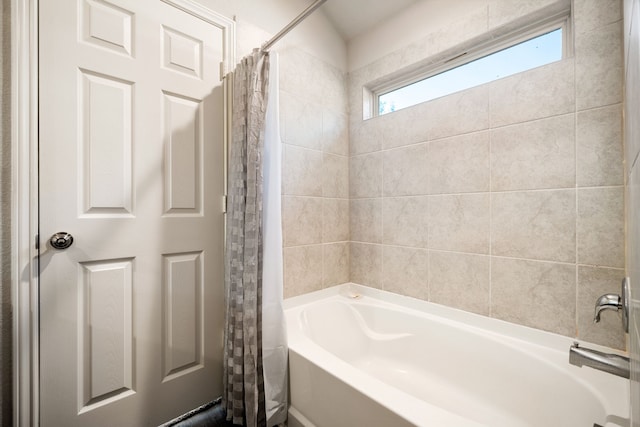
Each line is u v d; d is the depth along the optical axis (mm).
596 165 1162
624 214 1102
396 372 1637
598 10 1156
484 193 1466
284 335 1288
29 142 1011
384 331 1766
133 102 1223
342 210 2094
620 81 1110
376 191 1958
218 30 1479
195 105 1403
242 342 1293
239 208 1319
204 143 1432
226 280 1421
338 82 2072
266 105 1265
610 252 1135
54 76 1052
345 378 1065
